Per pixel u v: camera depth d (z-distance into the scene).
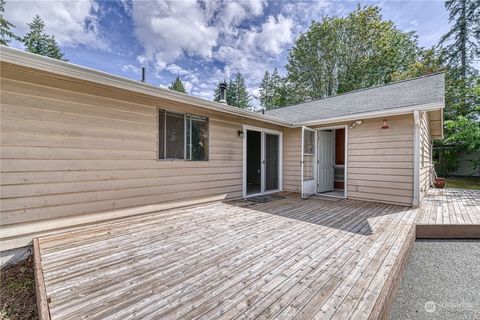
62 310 1.59
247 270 2.18
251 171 9.03
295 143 7.29
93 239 3.00
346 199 5.99
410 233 3.27
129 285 1.92
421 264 2.92
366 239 3.01
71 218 3.31
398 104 5.14
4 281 2.38
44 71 2.82
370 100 6.55
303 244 2.85
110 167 3.72
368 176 5.71
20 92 2.86
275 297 1.74
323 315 1.52
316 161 6.95
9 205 2.78
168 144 4.56
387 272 2.12
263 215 4.31
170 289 1.86
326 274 2.08
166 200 4.52
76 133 3.35
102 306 1.64
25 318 1.79
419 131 4.96
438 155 12.79
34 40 18.17
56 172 3.17
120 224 3.67
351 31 18.11
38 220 3.01
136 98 4.04
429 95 5.10
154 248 2.72
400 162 5.18
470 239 3.69
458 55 14.24
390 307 1.92
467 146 10.87
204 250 2.67
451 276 2.62
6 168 2.77
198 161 5.10
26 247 2.90
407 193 5.09
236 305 1.65
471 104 11.49
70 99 3.28
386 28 17.31
